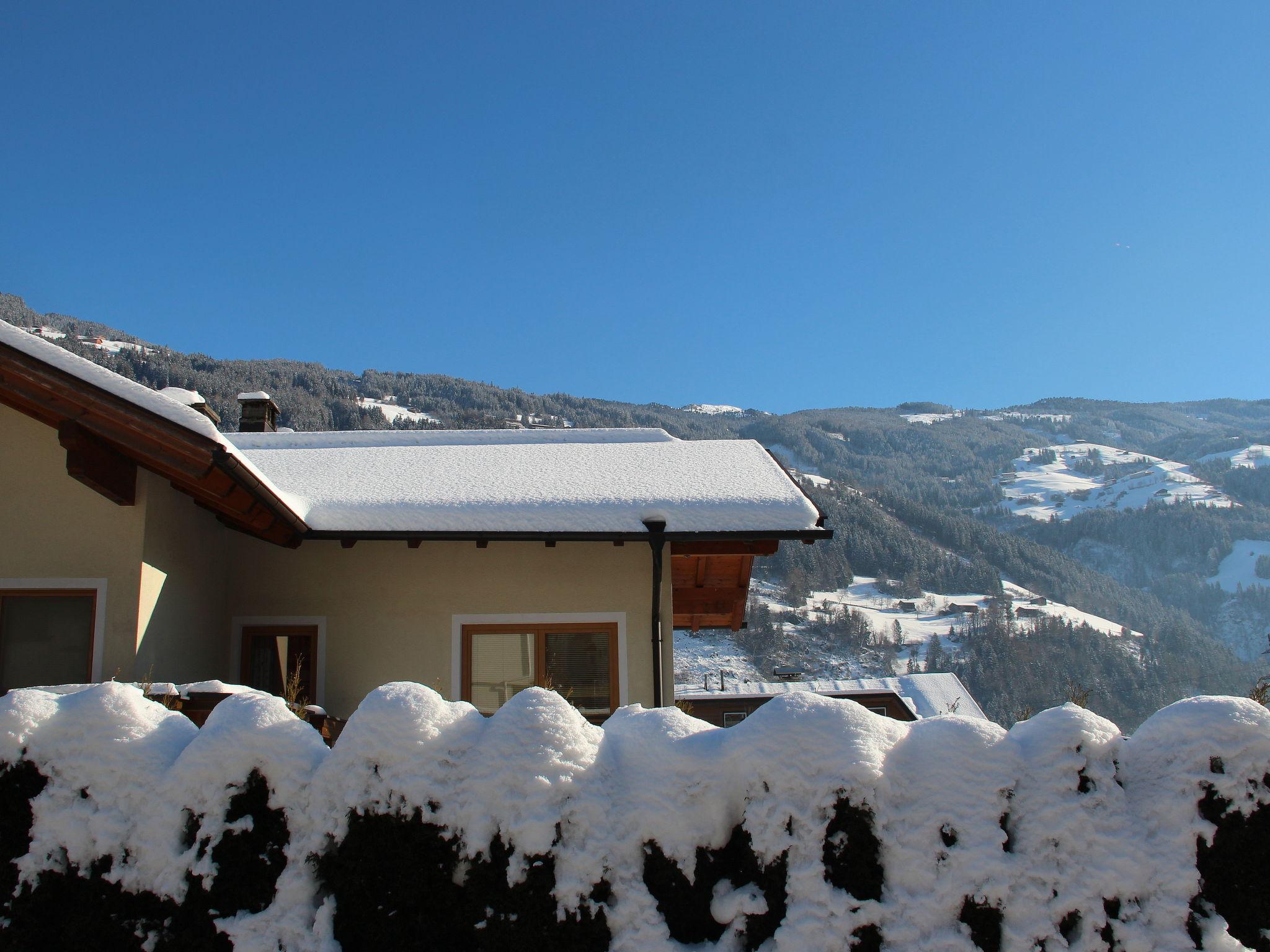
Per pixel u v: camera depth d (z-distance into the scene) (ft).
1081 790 10.35
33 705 11.50
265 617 27.43
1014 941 9.75
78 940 10.71
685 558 32.48
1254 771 10.09
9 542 22.31
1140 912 9.91
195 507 25.63
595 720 26.61
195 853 10.74
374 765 10.66
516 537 25.59
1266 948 9.70
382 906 10.37
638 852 10.41
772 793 10.34
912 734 10.88
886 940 9.77
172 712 12.25
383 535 25.50
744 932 10.14
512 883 10.11
